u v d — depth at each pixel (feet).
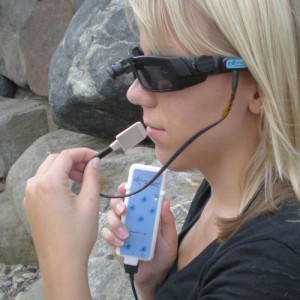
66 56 10.27
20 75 14.65
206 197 3.98
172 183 8.35
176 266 3.80
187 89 3.09
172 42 3.03
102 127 10.39
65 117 10.50
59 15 13.48
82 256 3.25
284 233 2.77
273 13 2.85
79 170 3.69
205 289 2.93
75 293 3.16
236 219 3.01
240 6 2.86
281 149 2.94
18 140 13.38
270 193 2.97
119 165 9.19
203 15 2.95
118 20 9.82
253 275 2.74
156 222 3.73
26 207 3.39
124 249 3.74
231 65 2.97
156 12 3.00
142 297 3.95
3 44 15.11
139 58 3.12
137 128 3.68
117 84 9.23
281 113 2.92
